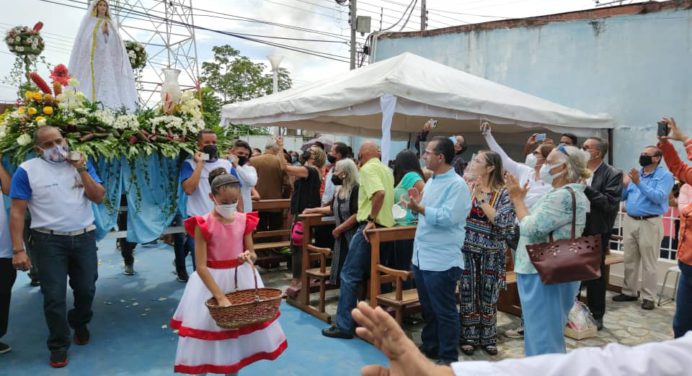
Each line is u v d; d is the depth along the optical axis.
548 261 2.85
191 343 3.02
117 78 5.46
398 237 4.57
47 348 4.25
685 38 8.40
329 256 5.70
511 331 4.89
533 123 7.39
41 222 3.82
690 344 0.98
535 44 10.37
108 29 5.35
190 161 5.00
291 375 3.81
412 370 1.02
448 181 3.69
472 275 4.29
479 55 11.30
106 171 4.70
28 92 4.44
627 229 5.85
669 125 3.75
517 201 3.14
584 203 2.97
